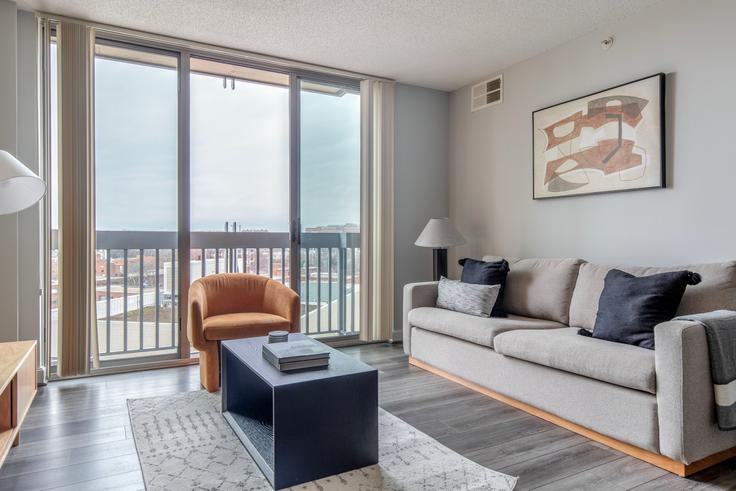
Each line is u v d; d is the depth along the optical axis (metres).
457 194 4.65
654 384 1.92
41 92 3.11
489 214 4.26
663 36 2.88
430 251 4.66
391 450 2.10
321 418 1.86
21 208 2.10
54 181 3.21
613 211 3.18
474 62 3.95
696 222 2.71
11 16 2.92
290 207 4.05
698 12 2.70
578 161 3.39
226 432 2.29
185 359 3.56
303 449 1.82
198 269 4.00
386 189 4.33
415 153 4.56
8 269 2.91
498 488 1.77
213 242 3.79
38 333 3.07
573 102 3.42
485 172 4.31
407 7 3.00
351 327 4.45
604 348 2.19
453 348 3.12
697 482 1.82
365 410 1.95
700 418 1.86
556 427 2.37
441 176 4.70
